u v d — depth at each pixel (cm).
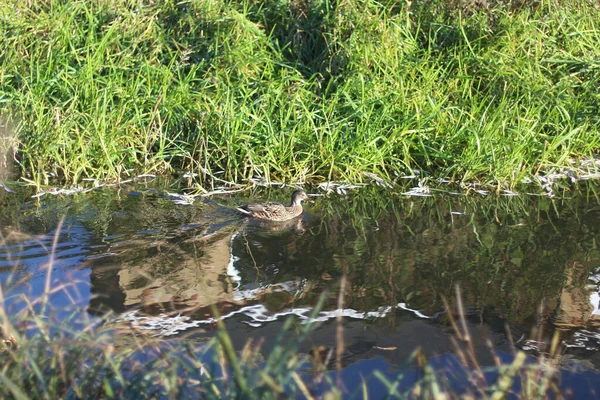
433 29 1558
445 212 1168
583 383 716
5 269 916
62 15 1482
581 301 884
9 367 587
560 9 1606
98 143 1305
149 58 1466
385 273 953
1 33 1421
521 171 1332
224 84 1407
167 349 732
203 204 1190
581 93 1491
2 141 1289
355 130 1372
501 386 579
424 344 784
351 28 1514
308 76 1491
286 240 1057
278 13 1600
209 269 954
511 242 1052
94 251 990
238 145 1311
